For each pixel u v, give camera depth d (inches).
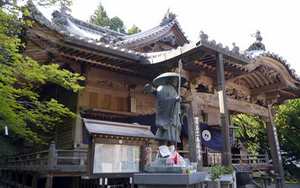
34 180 473.4
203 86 584.1
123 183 467.2
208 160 629.9
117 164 333.1
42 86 590.6
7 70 341.1
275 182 668.7
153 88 298.5
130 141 344.5
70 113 428.1
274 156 685.3
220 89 450.3
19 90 374.0
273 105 764.6
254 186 613.9
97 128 326.3
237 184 566.9
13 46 338.3
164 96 284.4
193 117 497.4
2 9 330.3
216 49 445.4
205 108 621.3
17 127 428.5
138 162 348.2
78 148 487.5
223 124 442.9
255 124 1021.8
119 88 563.5
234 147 778.2
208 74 545.0
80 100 508.4
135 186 442.9
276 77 642.8
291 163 1020.5
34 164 470.3
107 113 535.2
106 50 459.2
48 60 469.4
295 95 741.3
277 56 596.1
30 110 437.1
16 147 735.1
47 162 405.1
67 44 430.0
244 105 649.6
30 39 431.2
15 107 390.6
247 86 695.1
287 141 983.6
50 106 421.4
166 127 278.1
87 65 506.9
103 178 346.3
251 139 1051.3
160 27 735.7
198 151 474.3
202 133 652.7
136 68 526.9
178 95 283.0
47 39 422.3
